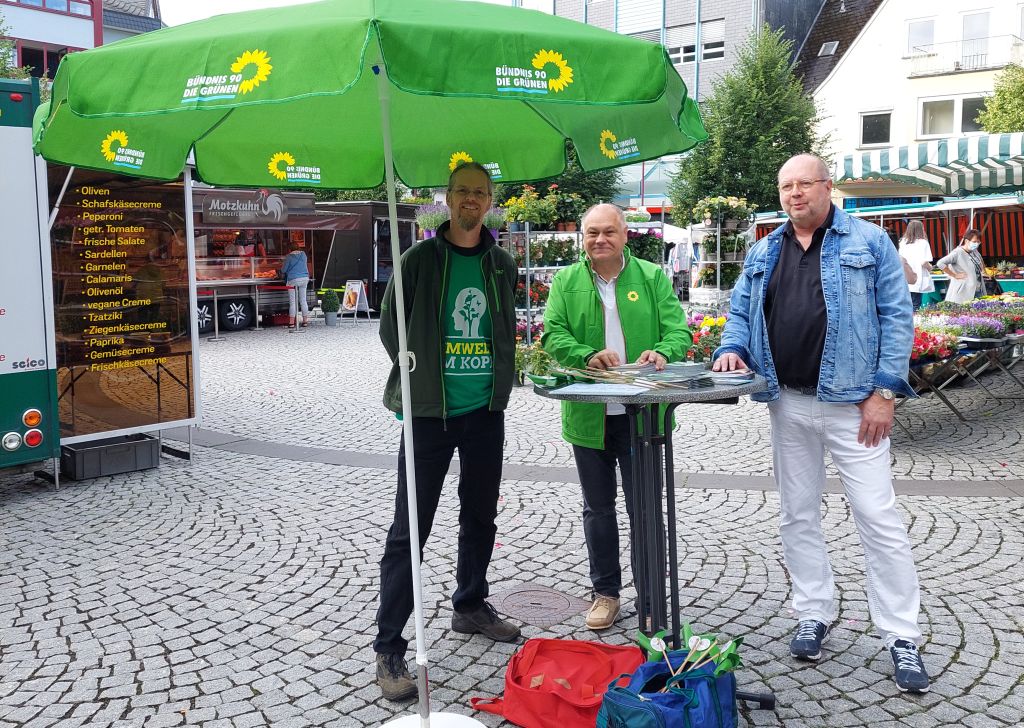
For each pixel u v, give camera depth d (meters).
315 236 21.98
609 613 3.82
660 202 32.19
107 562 4.86
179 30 2.46
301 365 12.95
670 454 3.11
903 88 30.72
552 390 2.86
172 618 4.08
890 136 31.23
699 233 21.61
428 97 3.56
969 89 29.58
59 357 6.36
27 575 4.68
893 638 3.29
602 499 3.78
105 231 6.51
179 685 3.43
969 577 4.31
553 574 4.54
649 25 35.88
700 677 2.71
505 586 4.39
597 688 3.10
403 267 3.29
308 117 3.64
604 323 3.76
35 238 6.11
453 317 3.30
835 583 4.25
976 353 9.17
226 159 3.59
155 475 6.77
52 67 32.97
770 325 3.44
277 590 4.39
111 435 6.68
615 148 3.27
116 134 3.14
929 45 30.22
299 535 5.25
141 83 2.22
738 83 28.55
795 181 3.29
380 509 5.76
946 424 7.92
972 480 6.06
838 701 3.14
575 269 3.82
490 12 2.37
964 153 8.01
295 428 8.46
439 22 2.08
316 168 3.77
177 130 3.36
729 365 3.34
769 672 3.37
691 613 3.97
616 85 2.25
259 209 17.92
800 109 28.52
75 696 3.36
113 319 6.62
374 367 12.66
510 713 3.05
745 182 28.23
